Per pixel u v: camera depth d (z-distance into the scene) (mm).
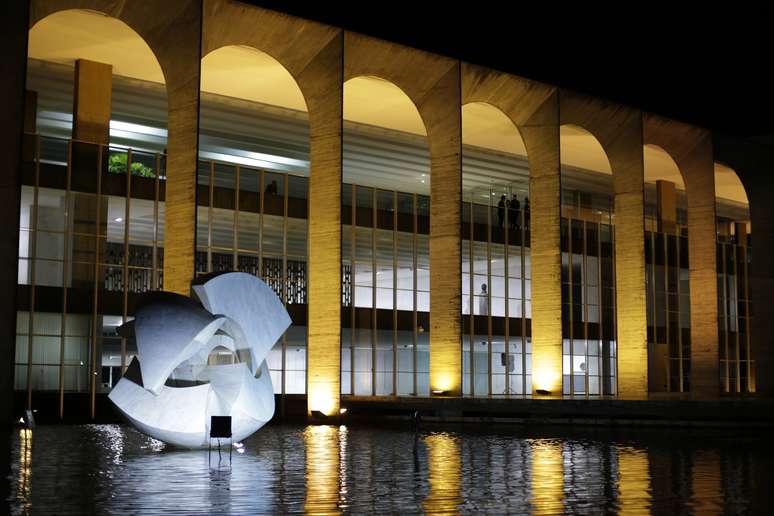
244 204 33469
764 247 44781
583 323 42938
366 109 38406
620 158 40438
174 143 28594
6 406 24156
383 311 36656
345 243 35938
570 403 27672
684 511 10070
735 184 51406
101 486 12164
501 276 40688
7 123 24625
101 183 29938
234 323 18469
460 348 33750
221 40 30234
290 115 38156
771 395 44688
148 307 17734
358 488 12055
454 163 34406
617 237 40469
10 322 24250
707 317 43062
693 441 20703
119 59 31734
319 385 30844
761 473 13906
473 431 24938
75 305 29125
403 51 33344
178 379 18547
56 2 27141
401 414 31406
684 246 49094
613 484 12523
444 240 34406
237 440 18156
